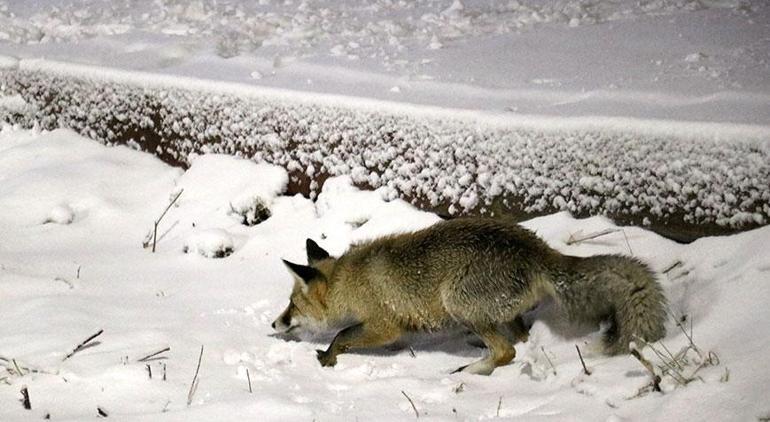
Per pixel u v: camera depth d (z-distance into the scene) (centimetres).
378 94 498
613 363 400
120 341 426
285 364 423
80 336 429
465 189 475
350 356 436
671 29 521
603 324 420
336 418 385
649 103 461
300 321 441
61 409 392
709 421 368
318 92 505
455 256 424
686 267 434
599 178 455
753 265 420
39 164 543
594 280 412
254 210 502
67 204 520
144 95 539
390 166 488
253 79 526
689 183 442
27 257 489
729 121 439
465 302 421
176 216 510
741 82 462
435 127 479
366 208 486
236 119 519
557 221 459
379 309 434
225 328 441
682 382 381
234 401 390
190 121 530
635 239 447
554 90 481
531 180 465
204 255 486
